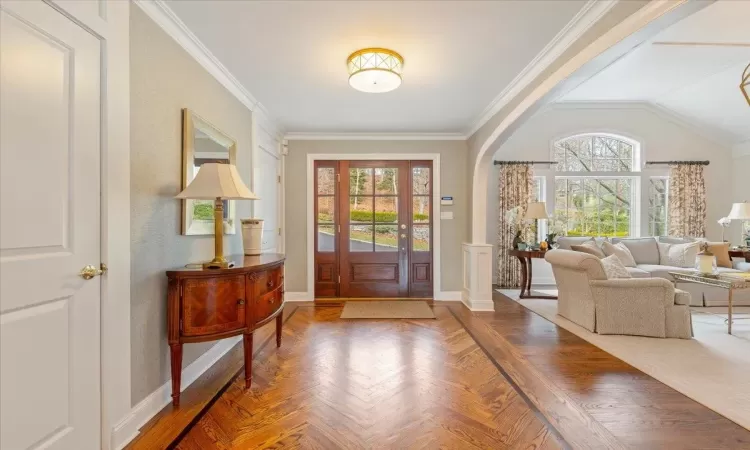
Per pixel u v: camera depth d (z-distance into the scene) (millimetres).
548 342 3057
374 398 2084
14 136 1188
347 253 4938
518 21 2125
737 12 3250
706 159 5969
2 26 1147
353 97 3426
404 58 2611
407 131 4738
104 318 1560
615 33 1907
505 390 2178
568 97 5645
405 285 4953
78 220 1436
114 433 1594
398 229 4945
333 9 2002
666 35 3701
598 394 2117
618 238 5312
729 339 3078
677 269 4539
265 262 2406
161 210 2021
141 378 1824
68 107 1390
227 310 2072
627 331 3191
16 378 1194
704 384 2236
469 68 2779
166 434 1728
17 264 1194
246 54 2543
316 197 4930
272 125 4227
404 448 1620
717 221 5938
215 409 1962
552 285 5820
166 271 1986
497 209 5891
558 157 6070
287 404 2016
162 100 2027
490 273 4305
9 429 1172
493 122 3809
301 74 2896
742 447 1610
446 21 2133
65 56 1377
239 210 3178
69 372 1392
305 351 2871
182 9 1984
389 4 1958
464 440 1679
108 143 1582
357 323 3703
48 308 1311
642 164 5941
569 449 1605
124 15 1688
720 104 5246
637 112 5977
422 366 2553
